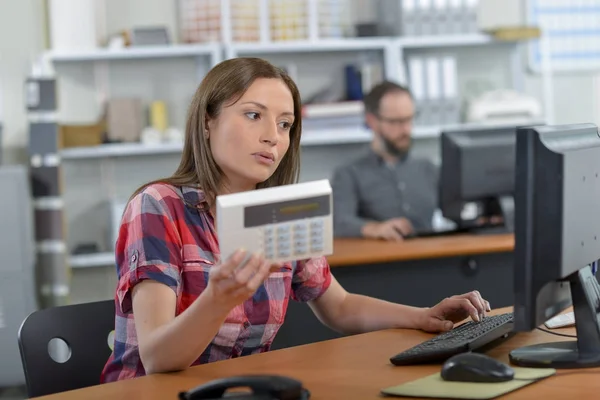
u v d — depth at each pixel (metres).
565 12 5.86
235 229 1.46
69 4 4.92
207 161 1.87
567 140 1.57
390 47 5.31
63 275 4.74
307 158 5.54
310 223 1.51
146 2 5.25
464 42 5.40
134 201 1.83
